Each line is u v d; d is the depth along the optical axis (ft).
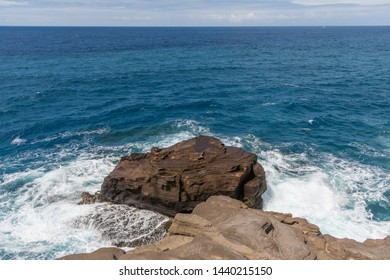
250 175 66.49
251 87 162.50
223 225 49.49
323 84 169.99
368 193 70.69
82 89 155.22
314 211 65.51
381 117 116.47
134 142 94.79
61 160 84.53
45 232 60.29
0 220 62.64
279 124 109.09
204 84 169.17
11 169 80.28
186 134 99.96
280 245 45.60
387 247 49.24
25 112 121.29
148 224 61.82
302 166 80.74
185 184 62.28
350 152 88.89
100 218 62.64
